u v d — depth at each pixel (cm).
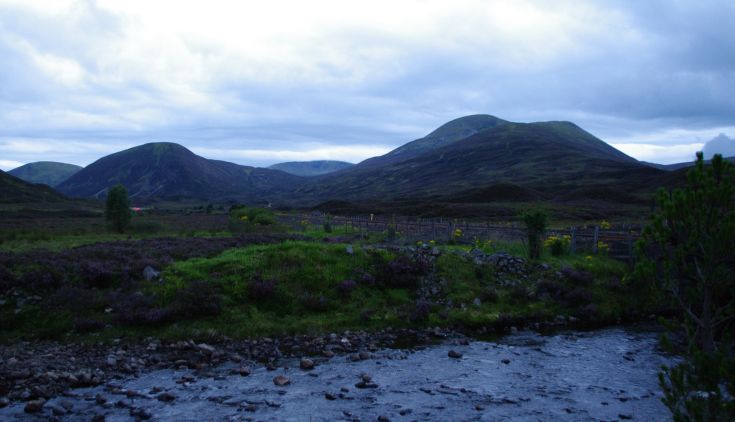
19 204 13262
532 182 17088
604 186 12719
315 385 1207
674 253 1088
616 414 1049
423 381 1250
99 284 1877
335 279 2059
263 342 1570
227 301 1808
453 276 2216
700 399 763
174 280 1900
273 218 5575
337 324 1762
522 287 2152
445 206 10138
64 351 1416
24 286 1750
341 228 4569
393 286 2111
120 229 4359
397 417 1020
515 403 1109
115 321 1630
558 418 1028
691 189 1074
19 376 1212
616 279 2259
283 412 1035
